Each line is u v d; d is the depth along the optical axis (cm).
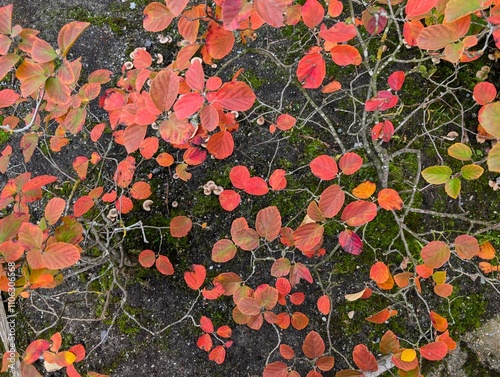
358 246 52
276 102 72
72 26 42
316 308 68
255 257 66
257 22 49
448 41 46
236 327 69
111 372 69
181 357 69
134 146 46
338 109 70
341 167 52
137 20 76
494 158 38
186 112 42
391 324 66
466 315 66
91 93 54
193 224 70
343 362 66
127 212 67
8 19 42
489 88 50
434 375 66
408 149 62
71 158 73
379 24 59
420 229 67
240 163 71
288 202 69
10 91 56
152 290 70
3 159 61
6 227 44
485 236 64
